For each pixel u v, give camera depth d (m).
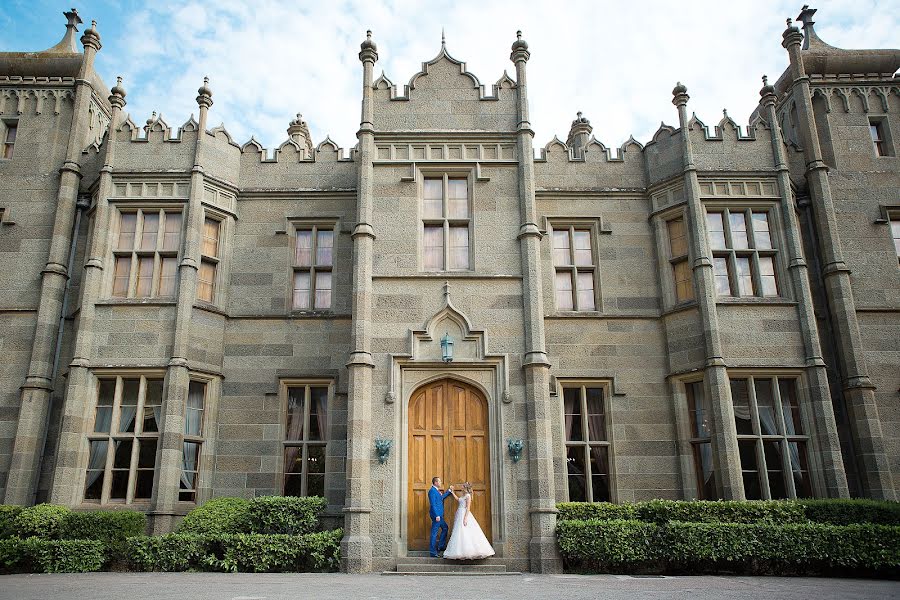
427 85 16.19
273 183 17.55
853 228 17.23
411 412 14.23
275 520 13.56
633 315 16.56
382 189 15.44
